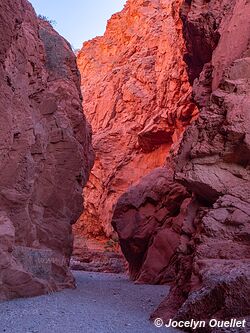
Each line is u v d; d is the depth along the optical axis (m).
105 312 7.77
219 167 8.52
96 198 33.50
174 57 29.11
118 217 20.36
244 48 10.73
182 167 9.08
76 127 15.84
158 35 35.72
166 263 16.95
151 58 34.59
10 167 10.95
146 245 18.81
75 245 31.64
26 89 12.34
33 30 14.39
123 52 38.62
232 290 5.67
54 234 12.83
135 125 32.59
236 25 11.46
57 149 13.48
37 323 6.32
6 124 10.33
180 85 28.22
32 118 12.21
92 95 38.66
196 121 9.36
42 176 12.88
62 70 16.22
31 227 11.52
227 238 7.41
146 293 12.64
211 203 8.76
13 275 9.17
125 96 34.06
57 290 10.93
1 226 9.58
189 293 6.82
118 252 29.34
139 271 18.20
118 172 32.03
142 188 20.06
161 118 28.27
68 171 13.57
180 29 24.30
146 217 19.08
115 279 18.67
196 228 8.54
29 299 8.93
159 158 30.30
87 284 14.41
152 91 32.97
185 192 18.19
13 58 11.73
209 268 6.62
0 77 10.25
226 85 9.26
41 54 14.74
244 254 6.98
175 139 27.61
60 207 13.28
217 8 13.03
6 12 9.60
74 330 5.88
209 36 12.97
